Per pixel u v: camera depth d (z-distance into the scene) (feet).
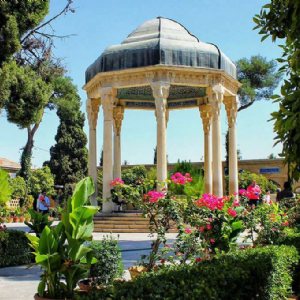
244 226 30.25
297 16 15.81
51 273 19.11
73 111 136.36
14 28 54.34
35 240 20.85
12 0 55.01
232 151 74.23
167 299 13.82
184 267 18.93
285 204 45.11
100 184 100.42
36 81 66.23
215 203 26.20
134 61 66.80
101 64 69.26
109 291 13.93
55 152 153.07
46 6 58.54
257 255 22.36
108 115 68.69
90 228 20.04
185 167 79.56
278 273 22.57
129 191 26.35
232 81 72.59
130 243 49.75
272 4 17.47
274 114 15.28
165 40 66.90
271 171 122.01
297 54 15.70
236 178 73.61
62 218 20.26
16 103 63.98
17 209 99.91
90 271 23.15
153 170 100.48
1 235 36.06
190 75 67.10
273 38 17.67
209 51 68.03
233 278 17.16
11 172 144.66
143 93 81.15
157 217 26.43
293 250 26.05
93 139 75.66
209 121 79.41
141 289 14.24
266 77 127.03
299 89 14.93
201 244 24.99
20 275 31.99
